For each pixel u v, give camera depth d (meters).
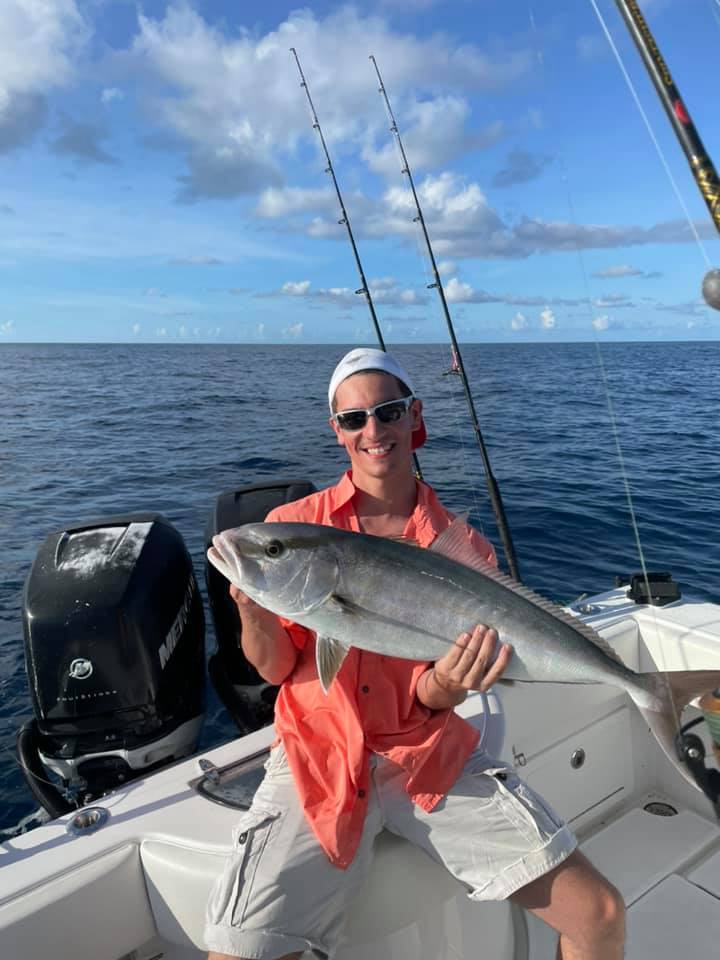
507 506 8.30
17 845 2.09
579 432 14.31
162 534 3.57
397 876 1.99
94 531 3.47
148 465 13.01
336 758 1.98
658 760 3.30
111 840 2.08
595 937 1.81
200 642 3.66
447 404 19.53
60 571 3.18
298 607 1.90
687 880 2.77
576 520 7.77
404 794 2.04
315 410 23.45
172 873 2.01
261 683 3.45
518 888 1.86
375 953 2.00
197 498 10.20
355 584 1.93
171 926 2.07
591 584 6.07
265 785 2.11
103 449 15.04
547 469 10.48
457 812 1.96
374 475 2.25
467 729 2.14
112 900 2.02
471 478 9.82
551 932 2.50
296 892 1.79
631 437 13.67
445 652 1.97
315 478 11.65
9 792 3.77
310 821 1.89
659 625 3.24
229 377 44.31
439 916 2.06
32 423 19.91
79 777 3.02
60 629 2.99
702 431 14.48
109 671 2.99
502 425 15.41
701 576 6.16
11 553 7.76
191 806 2.21
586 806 3.12
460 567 2.03
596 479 9.73
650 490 9.07
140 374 47.31
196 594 3.77
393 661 2.05
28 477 11.98
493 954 2.20
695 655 3.08
